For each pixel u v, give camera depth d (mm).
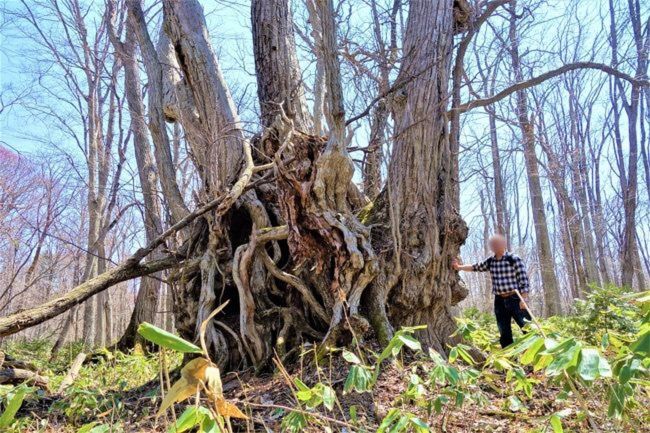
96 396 4113
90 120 16906
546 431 2500
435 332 5574
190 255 6930
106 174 16797
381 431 2102
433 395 3100
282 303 6320
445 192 5957
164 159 8945
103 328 17484
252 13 8031
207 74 7562
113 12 16312
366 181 7570
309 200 5391
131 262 6359
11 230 11727
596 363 1502
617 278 24906
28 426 4016
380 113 6641
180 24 7797
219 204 6289
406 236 5719
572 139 22359
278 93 7594
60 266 17438
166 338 1297
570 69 7223
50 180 14016
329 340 5191
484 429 3334
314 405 2379
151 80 9070
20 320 5398
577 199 20172
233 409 1375
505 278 5754
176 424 1377
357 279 5418
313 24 6883
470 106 6719
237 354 6039
